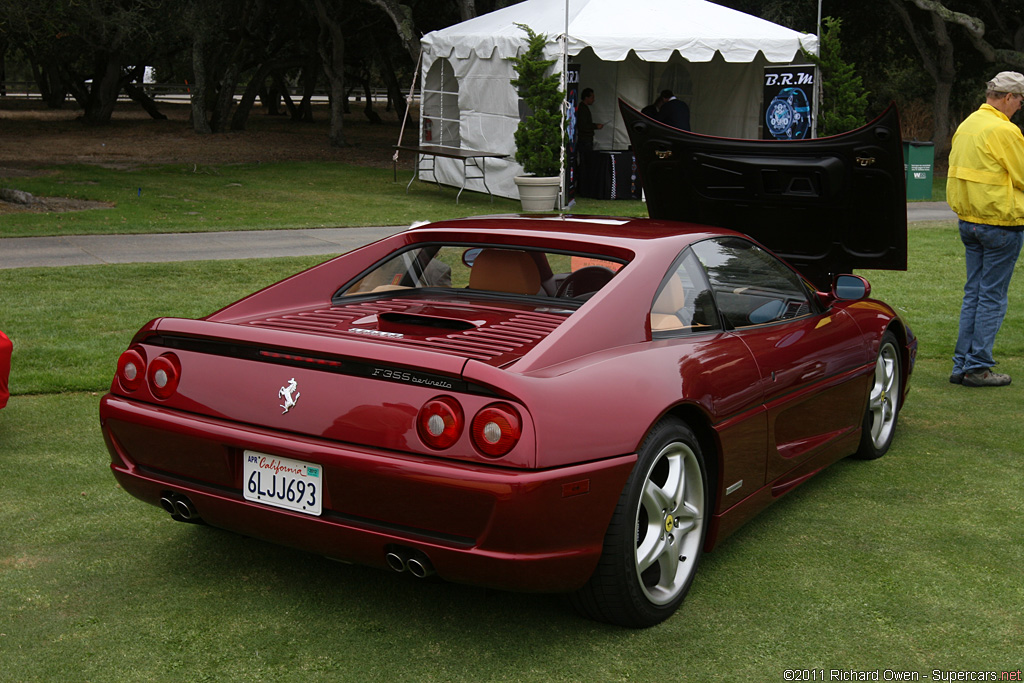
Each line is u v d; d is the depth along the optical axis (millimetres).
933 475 4613
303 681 2684
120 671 2713
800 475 4055
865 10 29719
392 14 22922
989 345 6230
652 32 16031
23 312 7629
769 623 3080
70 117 43562
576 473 2656
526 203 16078
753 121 20391
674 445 3041
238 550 3578
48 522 3787
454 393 2666
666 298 3371
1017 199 5895
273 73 49562
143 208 15297
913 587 3354
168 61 44375
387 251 3990
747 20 17328
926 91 36688
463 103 18703
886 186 5086
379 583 3328
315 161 26000
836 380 4180
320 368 2859
